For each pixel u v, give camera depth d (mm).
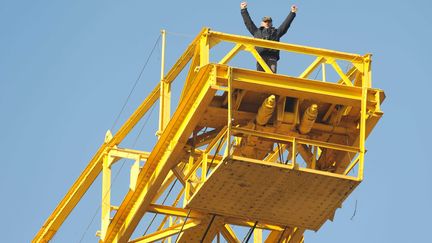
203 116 44000
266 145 44594
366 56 43281
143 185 45094
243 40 42531
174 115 43125
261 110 42750
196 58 43406
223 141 44562
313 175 42031
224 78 41875
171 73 44875
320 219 44594
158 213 45531
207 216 45594
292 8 44750
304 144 44031
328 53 43219
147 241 45938
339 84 42625
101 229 45844
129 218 45688
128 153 46312
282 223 45188
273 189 42938
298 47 43031
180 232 45594
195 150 45156
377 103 42781
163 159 44031
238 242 47406
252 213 44531
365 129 43219
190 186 44844
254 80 41969
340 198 43156
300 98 42875
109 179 46500
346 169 44688
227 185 42781
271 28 44594
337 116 43844
